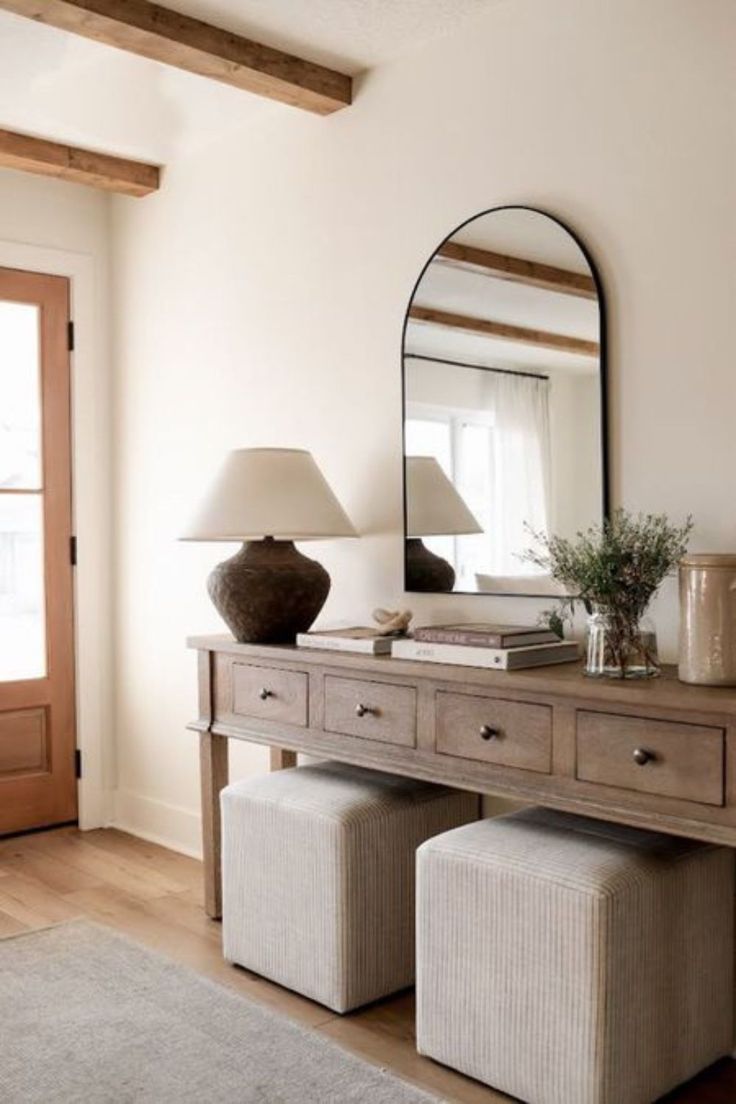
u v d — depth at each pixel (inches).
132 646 165.8
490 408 111.0
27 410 161.5
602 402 100.3
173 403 156.5
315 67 123.3
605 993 79.7
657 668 89.2
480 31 112.3
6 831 161.3
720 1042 91.7
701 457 94.0
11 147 143.6
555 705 85.2
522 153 108.4
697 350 94.2
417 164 119.8
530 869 84.0
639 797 79.7
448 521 116.4
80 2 102.4
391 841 103.7
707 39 93.0
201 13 110.5
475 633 94.0
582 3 102.7
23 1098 85.9
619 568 87.8
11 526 160.4
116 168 153.7
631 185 98.9
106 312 168.6
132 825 166.1
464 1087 88.2
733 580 80.1
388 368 124.1
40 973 110.0
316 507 117.3
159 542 159.5
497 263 110.6
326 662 105.0
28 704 162.6
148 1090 87.1
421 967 92.6
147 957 114.2
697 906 88.0
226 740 125.6
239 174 144.3
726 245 92.0
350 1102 85.3
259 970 109.0
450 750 93.9
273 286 139.3
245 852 110.0
